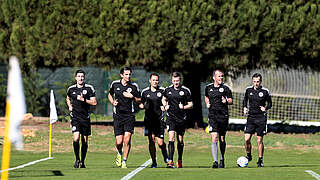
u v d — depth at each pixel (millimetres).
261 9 89188
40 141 78750
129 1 89562
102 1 90188
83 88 49312
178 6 89375
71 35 92125
